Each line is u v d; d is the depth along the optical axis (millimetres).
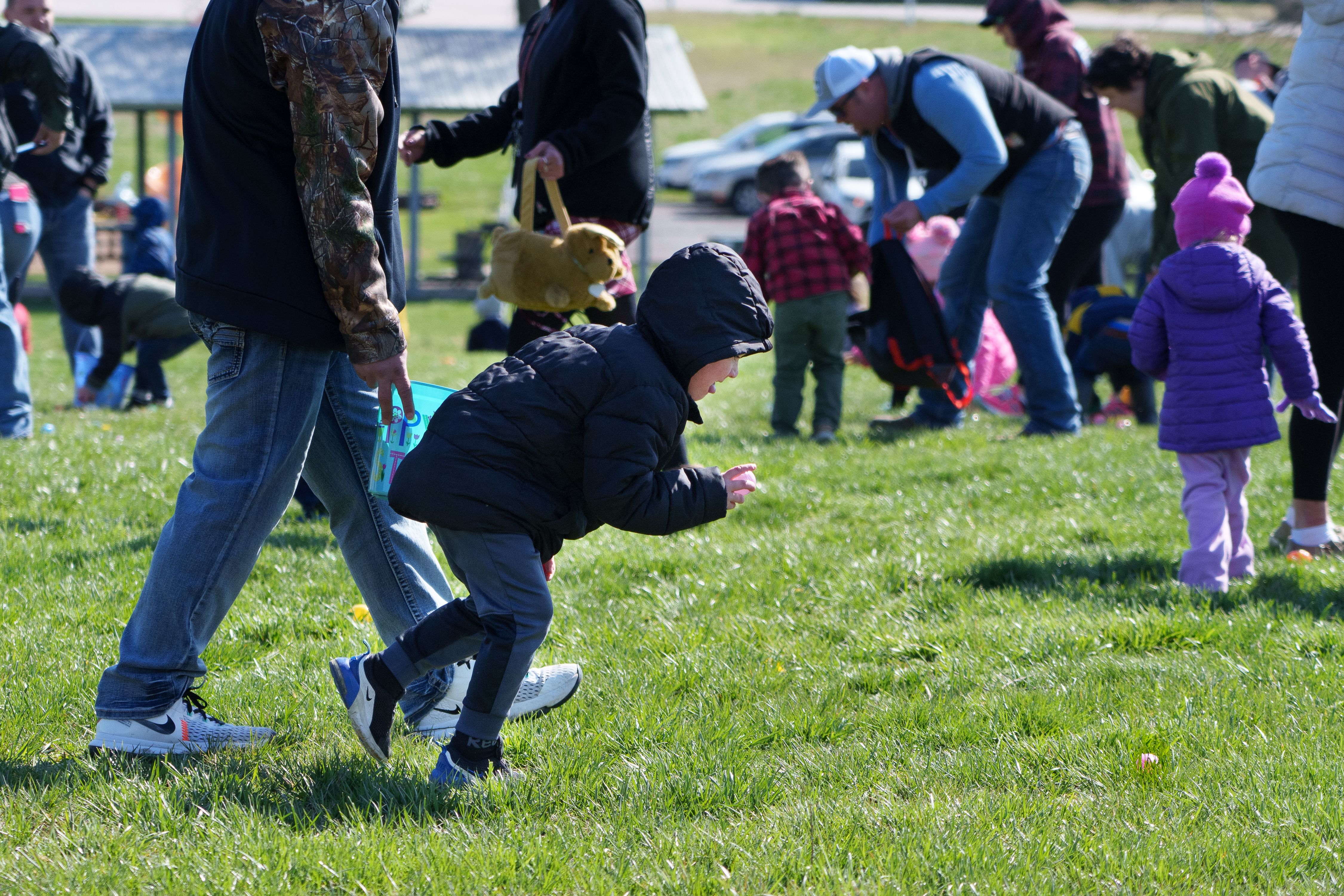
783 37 136000
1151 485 15969
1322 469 12797
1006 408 24281
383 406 7523
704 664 9773
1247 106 19375
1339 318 12656
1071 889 6375
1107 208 22109
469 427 7227
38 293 55812
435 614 7715
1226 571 11719
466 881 6348
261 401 7566
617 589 11953
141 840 6715
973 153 18141
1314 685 9180
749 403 26422
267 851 6582
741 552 13188
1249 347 11508
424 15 129375
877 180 20172
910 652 10273
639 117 11469
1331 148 12523
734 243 61188
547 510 7320
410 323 48500
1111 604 11266
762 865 6551
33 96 22484
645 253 53375
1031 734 8500
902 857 6633
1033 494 15820
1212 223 11648
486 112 12562
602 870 6531
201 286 7430
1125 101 19844
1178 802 7344
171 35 53531
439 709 8570
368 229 7223
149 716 7789
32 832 6836
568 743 8266
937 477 17000
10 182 21234
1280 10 78750
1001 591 11898
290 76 6973
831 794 7555
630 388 7098
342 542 8461
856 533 14055
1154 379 12234
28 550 12523
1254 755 7926
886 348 19766
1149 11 121188
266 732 8328
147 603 7746
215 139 7254
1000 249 19812
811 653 10242
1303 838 6891
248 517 7676
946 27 138625
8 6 22578
